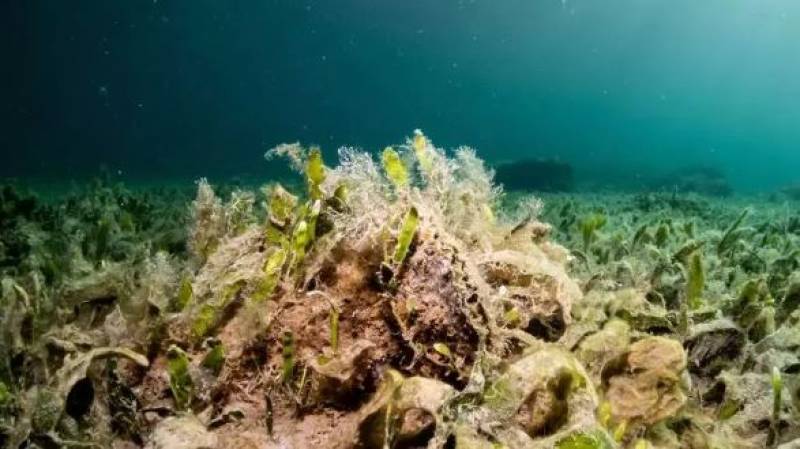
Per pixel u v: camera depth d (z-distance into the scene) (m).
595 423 1.27
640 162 61.53
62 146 56.78
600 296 2.05
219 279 1.81
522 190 22.62
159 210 6.15
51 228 4.50
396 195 1.85
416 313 1.52
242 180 20.11
